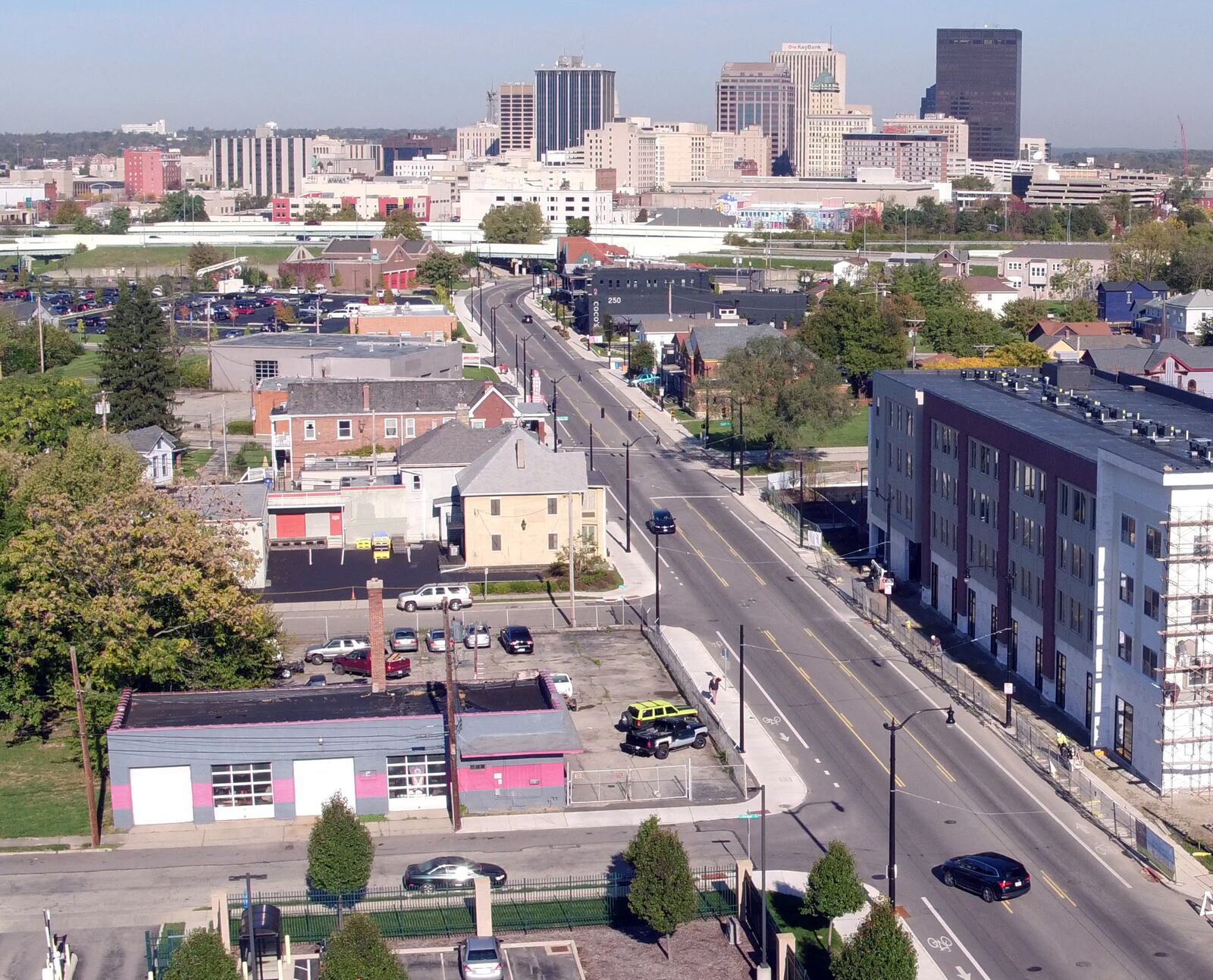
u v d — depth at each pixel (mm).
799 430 163500
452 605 116312
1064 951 64812
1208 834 76188
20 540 86438
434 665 102312
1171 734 80875
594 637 109438
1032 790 81875
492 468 126375
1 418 143250
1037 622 97125
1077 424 101125
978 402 111188
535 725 82062
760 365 162000
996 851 74625
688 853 74500
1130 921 67562
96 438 118188
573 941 65938
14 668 86875
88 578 86125
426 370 192375
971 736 89750
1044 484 95125
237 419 188250
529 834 77000
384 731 79750
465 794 80438
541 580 122688
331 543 132375
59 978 61219
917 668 101812
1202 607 80375
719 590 120750
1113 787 82125
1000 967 63406
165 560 86000
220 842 76750
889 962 57688
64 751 89062
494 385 167125
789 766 85438
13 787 83562
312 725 79375
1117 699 86188
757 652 105438
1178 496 79562
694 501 150750
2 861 74062
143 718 80875
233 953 60406
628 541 131625
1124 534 85062
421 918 67438
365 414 152250
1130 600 84500
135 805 78562
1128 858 73875
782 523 142375
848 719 92625
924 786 82500
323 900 69312
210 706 83188
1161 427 94250
